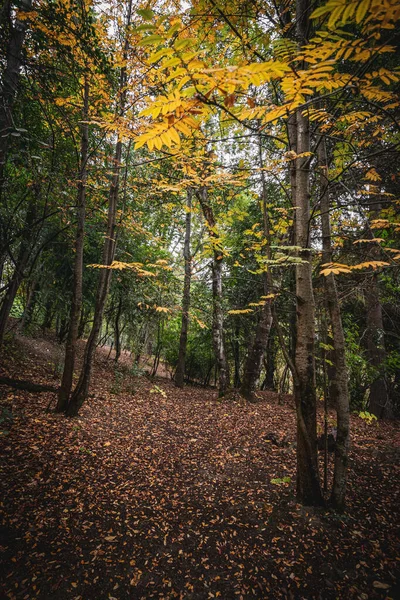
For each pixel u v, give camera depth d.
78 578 2.74
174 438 6.11
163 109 1.22
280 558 3.07
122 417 6.83
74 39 4.36
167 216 10.88
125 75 5.59
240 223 10.82
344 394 3.72
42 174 4.73
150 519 3.60
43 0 4.40
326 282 3.82
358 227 4.32
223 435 6.45
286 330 10.62
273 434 6.34
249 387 9.58
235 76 1.13
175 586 2.75
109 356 14.00
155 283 10.02
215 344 10.29
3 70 4.11
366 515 3.70
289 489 4.26
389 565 2.98
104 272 6.38
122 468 4.64
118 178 6.43
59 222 7.90
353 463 5.15
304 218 3.72
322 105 3.63
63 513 3.47
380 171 4.20
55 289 9.77
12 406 5.71
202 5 2.40
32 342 10.69
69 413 5.96
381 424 7.89
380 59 3.49
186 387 12.77
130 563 2.96
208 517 3.70
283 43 1.40
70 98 5.47
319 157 4.01
